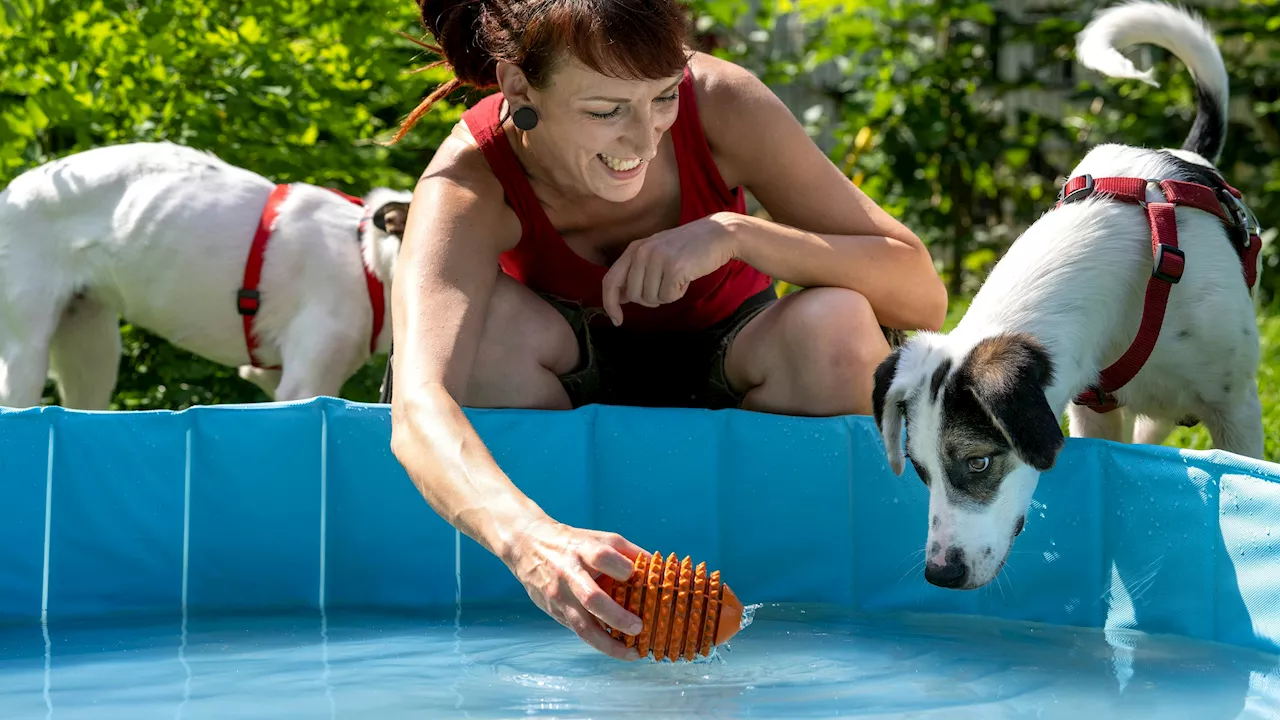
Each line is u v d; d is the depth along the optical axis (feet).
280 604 9.36
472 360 8.66
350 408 9.29
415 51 18.80
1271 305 23.79
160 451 9.21
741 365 10.07
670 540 9.48
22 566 9.05
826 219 9.83
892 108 26.81
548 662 7.59
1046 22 27.55
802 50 28.53
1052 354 8.82
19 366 13.78
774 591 9.52
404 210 13.65
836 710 6.59
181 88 17.17
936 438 8.28
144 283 14.20
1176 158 10.71
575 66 7.95
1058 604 8.80
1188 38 12.16
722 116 9.57
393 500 9.32
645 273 8.87
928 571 8.20
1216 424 10.36
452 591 9.41
